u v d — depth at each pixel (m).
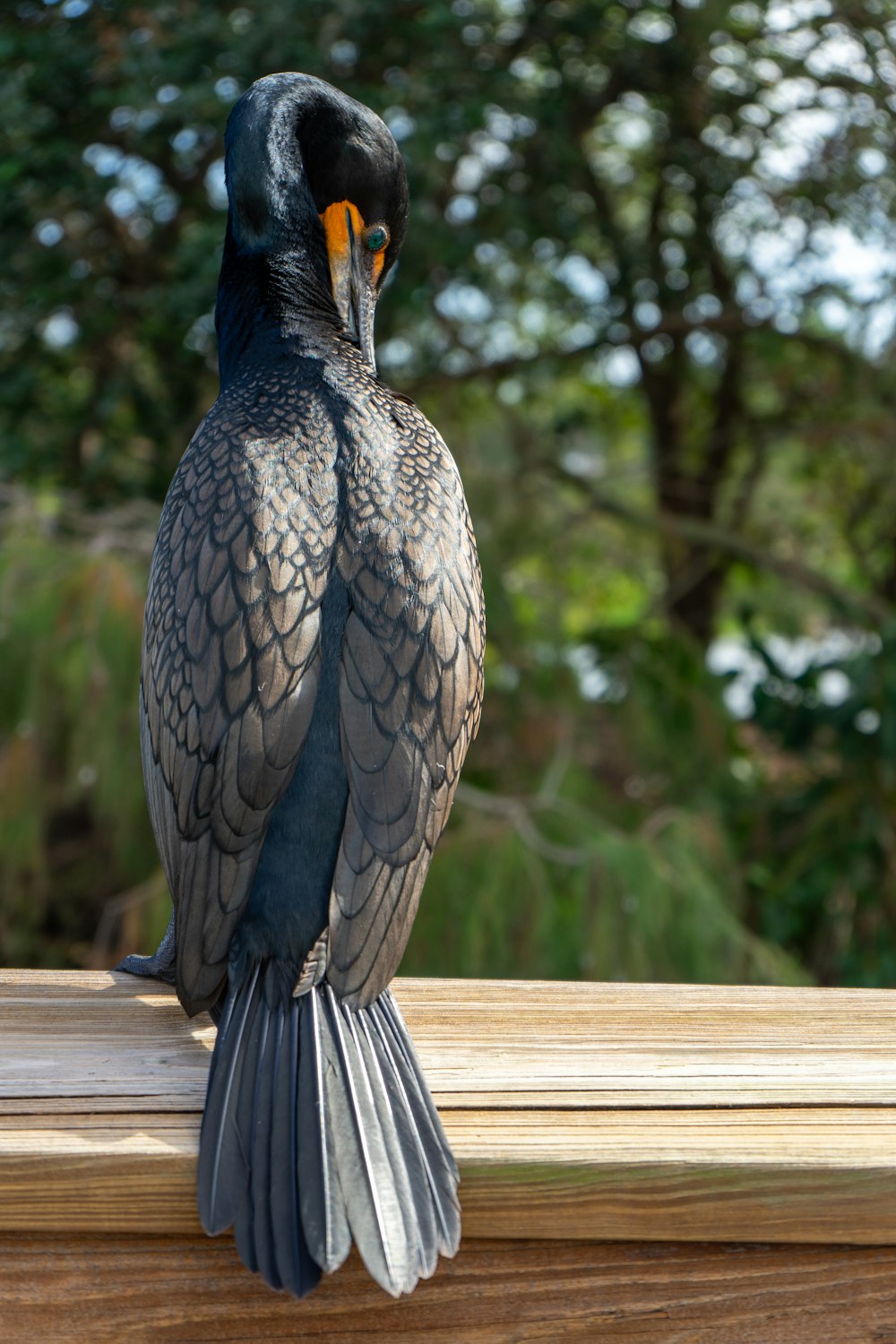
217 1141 1.82
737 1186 1.88
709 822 6.14
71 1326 1.83
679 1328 1.90
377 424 2.55
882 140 8.67
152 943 5.77
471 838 5.53
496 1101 2.02
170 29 7.13
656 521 9.43
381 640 2.26
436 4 7.14
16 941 6.66
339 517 2.37
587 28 8.05
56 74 7.46
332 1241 1.69
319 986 2.07
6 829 5.90
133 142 7.56
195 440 2.58
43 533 6.44
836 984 8.17
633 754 7.04
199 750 2.21
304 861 2.16
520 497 8.15
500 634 6.99
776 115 8.83
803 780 8.48
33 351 8.64
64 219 8.16
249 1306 1.83
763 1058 2.23
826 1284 1.91
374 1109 1.88
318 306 2.99
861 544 11.15
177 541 2.42
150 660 2.42
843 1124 2.00
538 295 9.84
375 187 3.11
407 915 2.14
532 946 5.31
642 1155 1.87
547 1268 1.88
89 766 5.72
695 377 11.94
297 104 3.03
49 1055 2.15
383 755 2.19
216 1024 2.21
